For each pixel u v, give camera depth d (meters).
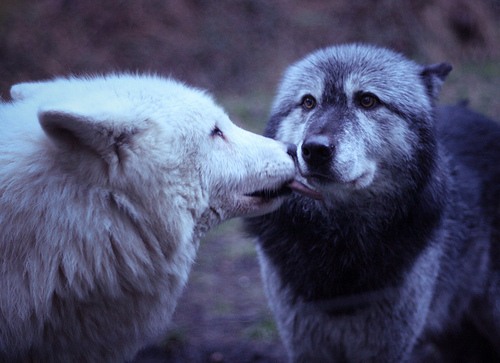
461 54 14.47
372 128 4.35
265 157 3.58
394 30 14.38
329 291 4.49
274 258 4.62
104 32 13.17
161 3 13.98
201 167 3.31
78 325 3.15
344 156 4.09
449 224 4.91
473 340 5.71
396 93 4.45
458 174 5.18
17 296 2.98
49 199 2.93
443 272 4.94
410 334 4.61
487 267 5.28
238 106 11.67
